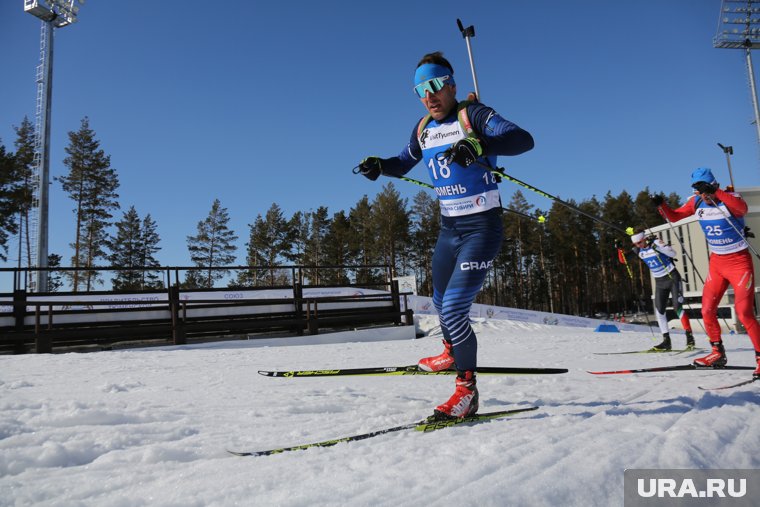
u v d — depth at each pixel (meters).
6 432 2.06
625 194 45.91
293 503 1.23
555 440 1.78
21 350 8.40
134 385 3.50
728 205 3.99
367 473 1.46
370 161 2.83
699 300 19.47
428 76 2.43
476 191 2.44
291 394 3.07
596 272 44.28
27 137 33.12
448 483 1.33
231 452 1.81
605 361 5.15
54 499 1.37
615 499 1.24
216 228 40.00
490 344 7.64
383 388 3.33
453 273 2.43
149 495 1.36
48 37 15.52
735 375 3.89
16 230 28.75
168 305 9.84
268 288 10.59
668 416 2.20
